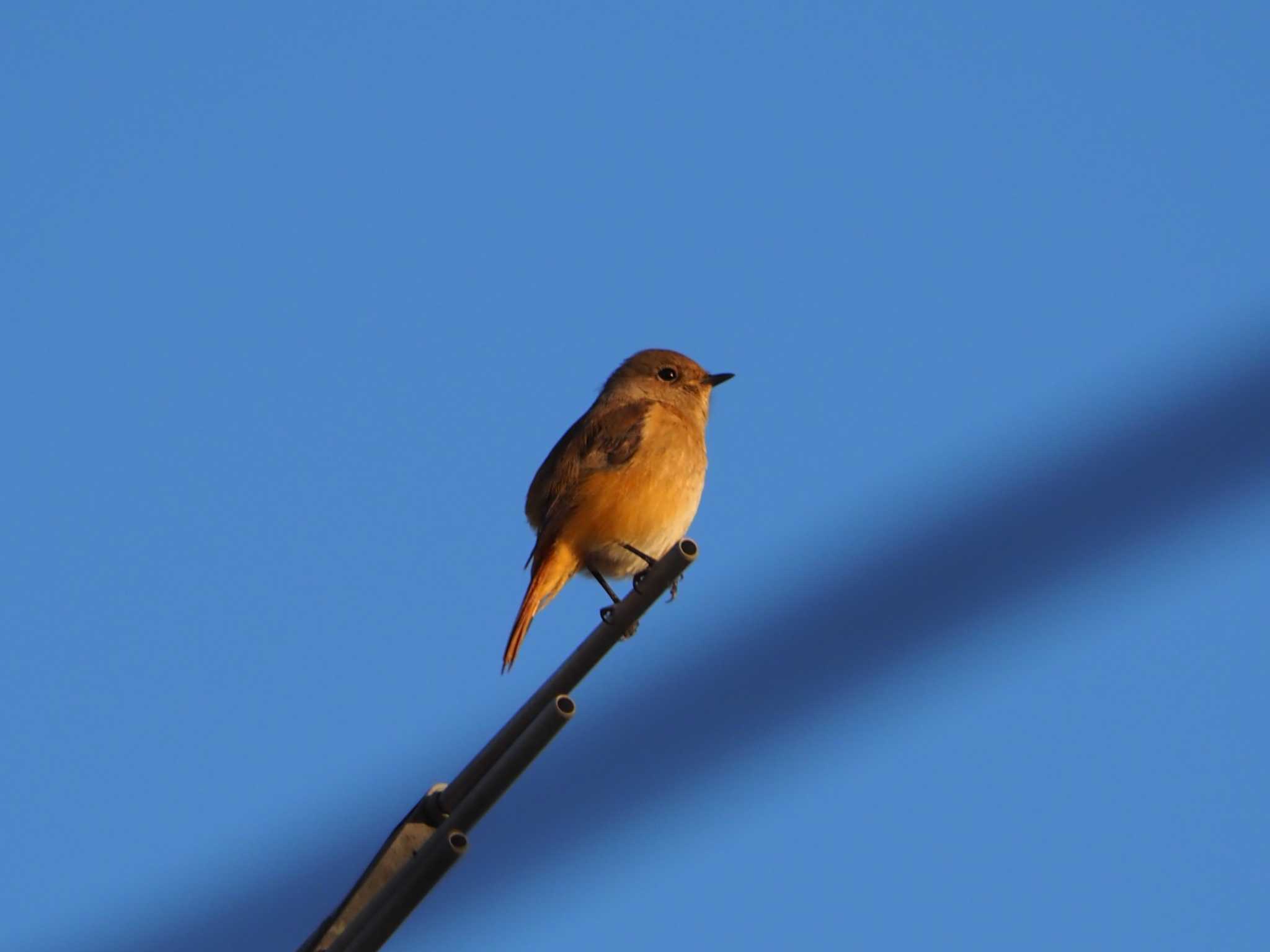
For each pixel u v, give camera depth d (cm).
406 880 597
